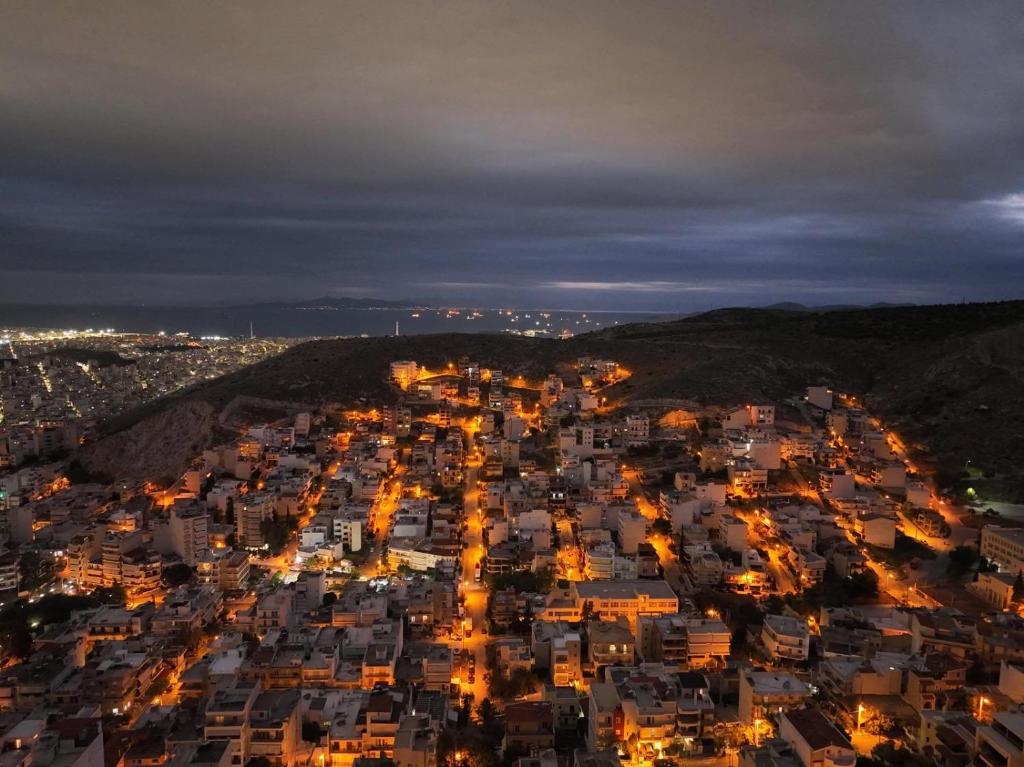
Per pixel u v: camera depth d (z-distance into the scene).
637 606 196.25
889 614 193.75
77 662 172.12
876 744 137.75
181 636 185.88
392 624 184.12
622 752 135.00
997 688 148.00
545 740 142.62
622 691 142.62
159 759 131.25
